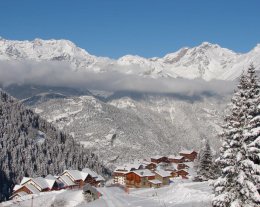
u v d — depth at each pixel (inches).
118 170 6348.4
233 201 1146.0
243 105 1173.7
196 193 2428.6
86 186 3535.9
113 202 2888.8
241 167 1145.4
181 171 7135.8
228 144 1181.1
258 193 1123.3
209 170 4200.3
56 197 3531.0
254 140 1138.0
